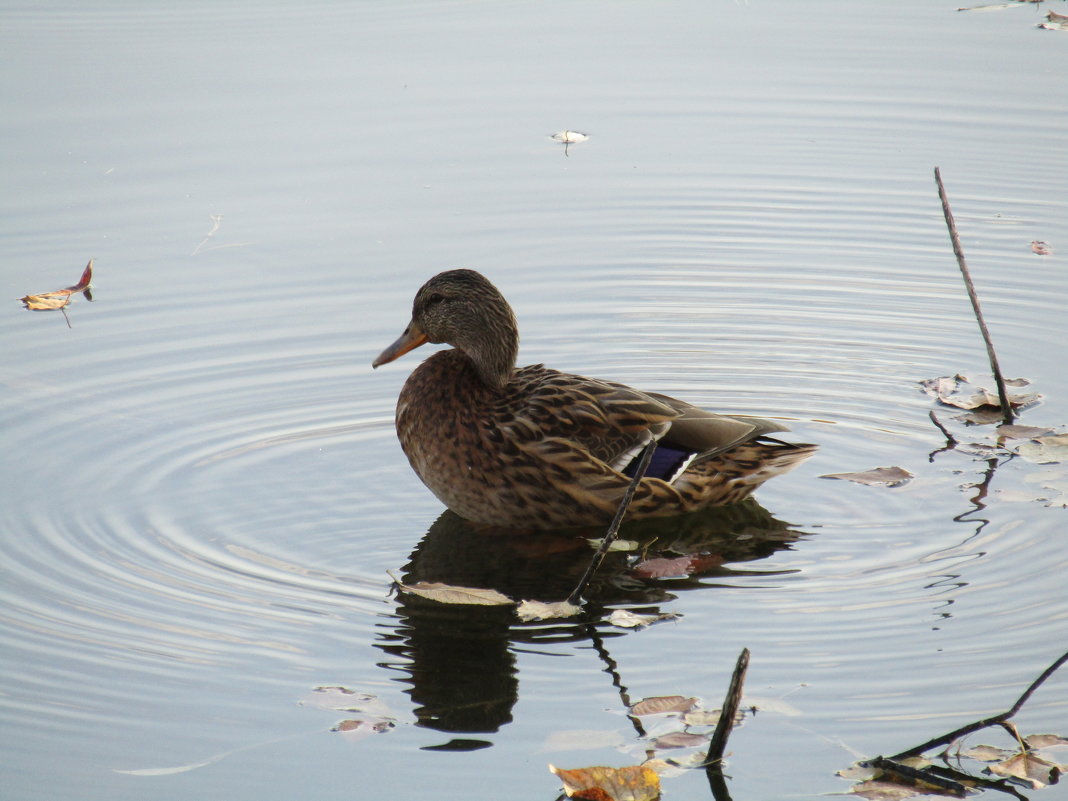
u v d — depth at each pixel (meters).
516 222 16.80
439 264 15.73
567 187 17.69
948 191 17.47
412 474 11.85
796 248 16.17
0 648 8.92
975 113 19.53
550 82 20.69
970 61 21.31
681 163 18.36
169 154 18.09
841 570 10.02
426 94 20.12
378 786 7.55
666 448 11.23
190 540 10.51
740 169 18.20
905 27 22.98
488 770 7.68
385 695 8.43
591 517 11.12
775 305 14.91
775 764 7.63
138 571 10.00
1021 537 10.33
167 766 7.72
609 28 23.03
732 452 11.33
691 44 22.30
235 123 19.03
